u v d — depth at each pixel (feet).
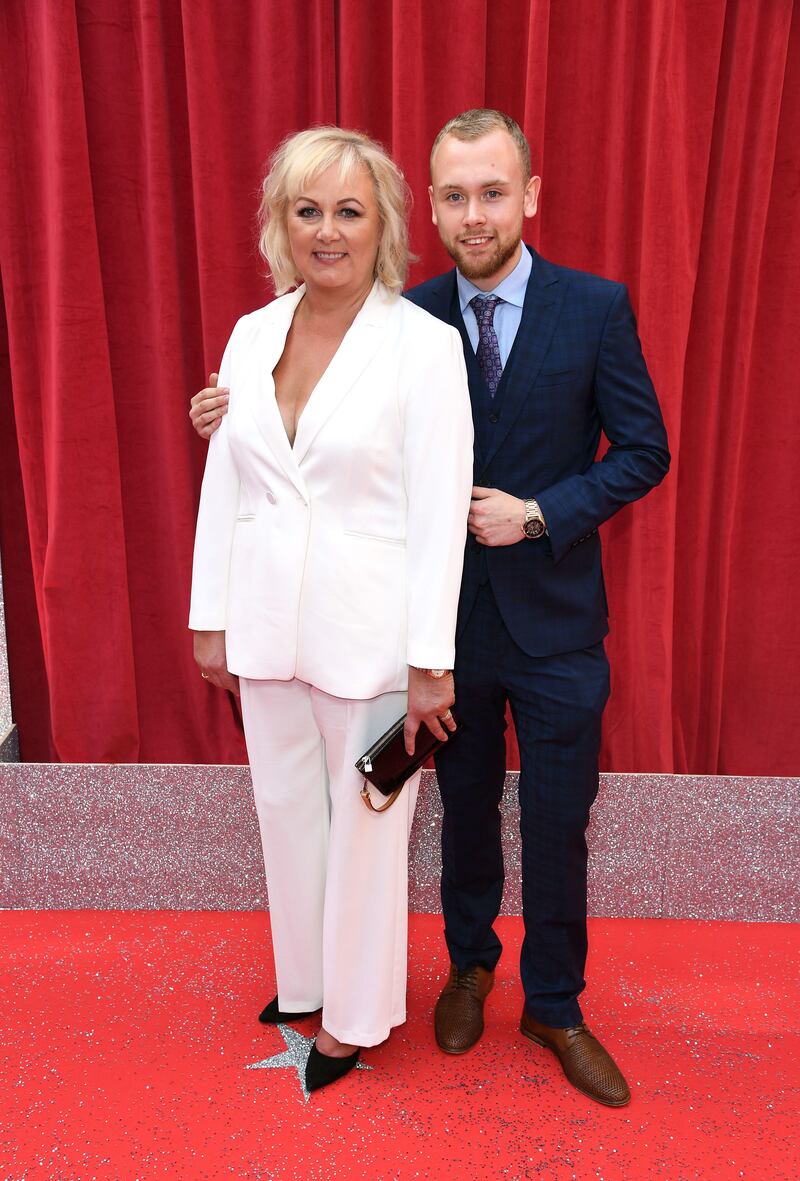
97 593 7.85
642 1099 5.85
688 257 7.10
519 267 5.58
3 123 7.29
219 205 7.27
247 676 5.49
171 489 7.86
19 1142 5.49
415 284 7.32
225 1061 6.15
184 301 7.69
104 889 7.79
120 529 7.78
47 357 7.63
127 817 7.66
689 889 7.65
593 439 5.80
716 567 7.79
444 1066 6.14
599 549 5.97
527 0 7.02
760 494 7.78
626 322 5.48
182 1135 5.56
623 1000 6.73
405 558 5.28
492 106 7.31
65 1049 6.23
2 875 7.76
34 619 8.32
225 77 7.16
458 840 6.25
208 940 7.41
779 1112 5.76
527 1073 6.08
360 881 5.64
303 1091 5.90
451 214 5.32
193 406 5.66
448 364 5.10
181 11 7.10
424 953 7.27
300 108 7.24
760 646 8.03
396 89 6.86
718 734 8.02
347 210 4.97
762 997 6.79
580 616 5.72
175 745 8.31
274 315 5.46
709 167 7.20
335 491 5.17
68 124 7.03
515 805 7.52
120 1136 5.55
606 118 7.06
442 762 6.11
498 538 5.37
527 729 5.78
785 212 7.30
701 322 7.41
